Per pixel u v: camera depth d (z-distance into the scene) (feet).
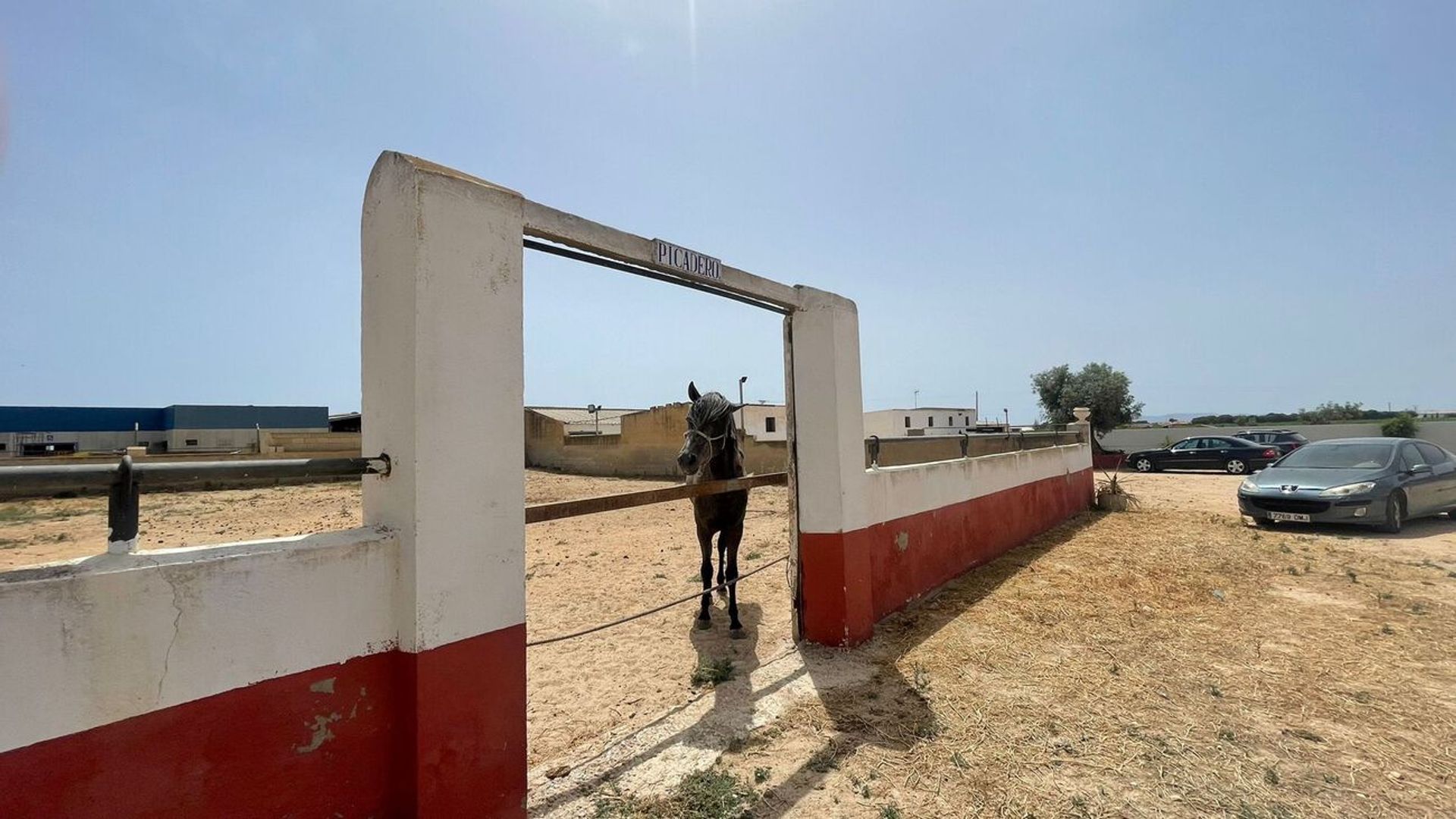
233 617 6.36
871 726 12.00
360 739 7.39
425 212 7.70
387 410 7.88
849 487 16.28
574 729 12.88
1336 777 10.06
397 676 7.72
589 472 95.91
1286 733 11.48
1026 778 10.19
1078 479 38.29
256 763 6.52
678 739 11.78
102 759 5.53
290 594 6.78
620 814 9.45
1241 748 11.02
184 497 62.80
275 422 125.70
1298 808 9.36
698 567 27.20
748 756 11.07
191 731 6.08
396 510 7.73
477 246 8.35
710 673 14.87
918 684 13.76
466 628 8.05
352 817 7.29
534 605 21.95
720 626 19.12
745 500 18.70
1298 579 21.97
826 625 16.22
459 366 8.05
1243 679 13.84
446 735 7.79
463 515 8.05
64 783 5.33
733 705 13.10
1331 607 18.86
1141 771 10.34
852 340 16.98
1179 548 27.12
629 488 68.03
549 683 15.24
